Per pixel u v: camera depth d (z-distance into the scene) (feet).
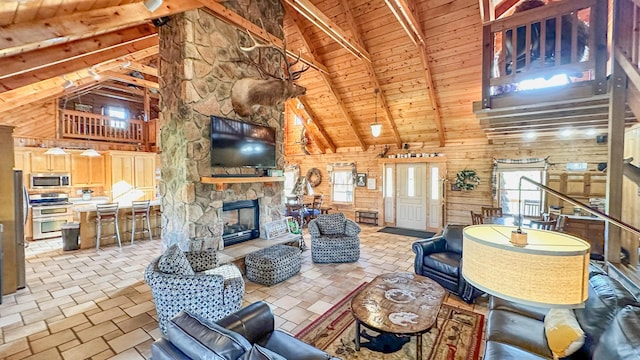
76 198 24.47
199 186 13.02
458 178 23.30
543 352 6.00
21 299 11.46
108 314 10.30
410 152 25.99
